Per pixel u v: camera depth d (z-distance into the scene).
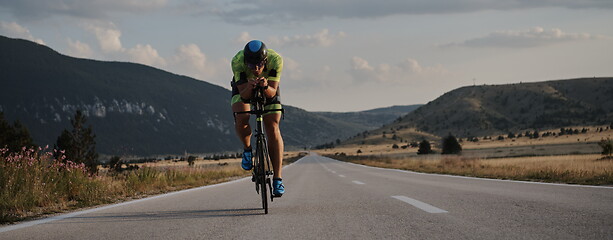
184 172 17.75
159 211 6.11
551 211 4.81
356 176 17.31
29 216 5.93
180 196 8.98
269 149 5.56
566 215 4.48
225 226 4.54
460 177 14.24
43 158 9.42
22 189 7.73
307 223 4.59
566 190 7.42
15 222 5.29
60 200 8.16
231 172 24.39
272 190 6.05
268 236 3.92
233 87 5.66
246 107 5.55
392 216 4.90
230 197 8.35
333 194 8.35
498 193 7.27
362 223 4.48
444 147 125.12
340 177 16.92
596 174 11.78
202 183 15.53
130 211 6.21
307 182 13.83
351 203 6.44
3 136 37.03
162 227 4.59
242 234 4.05
